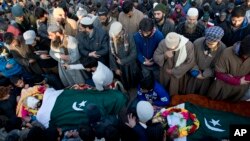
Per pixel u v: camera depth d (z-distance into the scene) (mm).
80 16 5449
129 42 4508
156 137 3055
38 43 5098
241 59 3566
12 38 4832
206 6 6625
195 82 4359
